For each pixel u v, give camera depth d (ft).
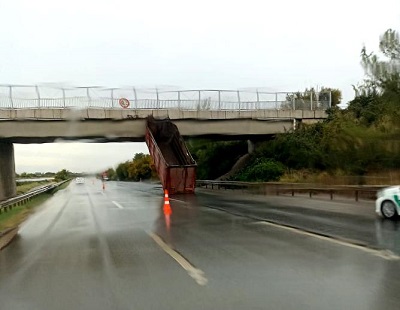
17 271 28.89
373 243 34.27
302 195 100.89
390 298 20.01
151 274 26.37
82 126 119.96
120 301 20.99
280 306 19.30
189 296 21.36
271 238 38.47
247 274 25.43
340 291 21.31
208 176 184.24
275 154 140.97
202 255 31.81
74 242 40.70
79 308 20.15
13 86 114.52
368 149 93.04
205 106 129.80
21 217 70.38
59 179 451.12
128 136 126.72
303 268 26.43
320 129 131.85
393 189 50.88
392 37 91.25
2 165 121.90
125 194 135.23
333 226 45.01
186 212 67.10
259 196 103.96
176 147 128.36
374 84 100.83
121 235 43.93
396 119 87.97
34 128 116.16
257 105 135.13
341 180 96.27
